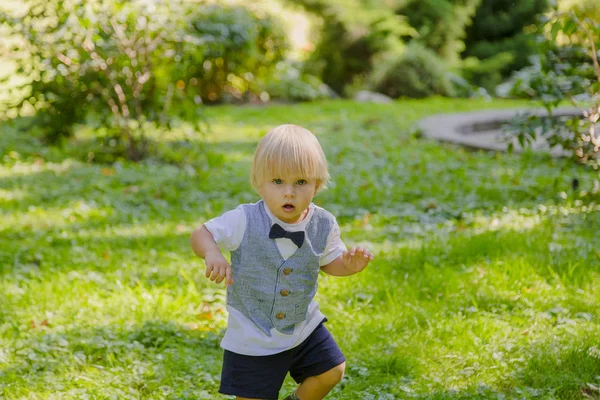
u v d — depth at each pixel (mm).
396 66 21266
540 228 6555
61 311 4809
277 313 3178
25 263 5992
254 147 11898
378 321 4621
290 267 3162
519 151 10617
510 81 21875
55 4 9109
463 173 9258
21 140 11648
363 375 3980
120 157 10398
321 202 7934
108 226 7039
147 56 9758
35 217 7410
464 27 25031
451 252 5871
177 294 5180
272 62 19156
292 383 3918
